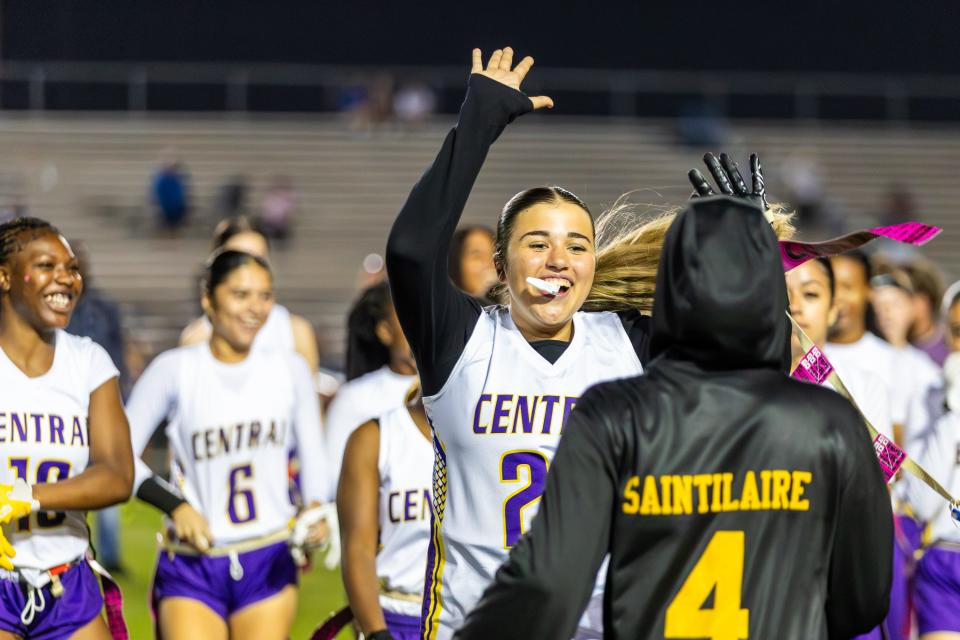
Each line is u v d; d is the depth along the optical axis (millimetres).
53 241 7273
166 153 42000
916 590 8656
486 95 5355
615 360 5871
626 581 4473
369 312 9914
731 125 50750
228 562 9367
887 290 12797
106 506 7273
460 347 5727
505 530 5645
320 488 9797
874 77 56344
